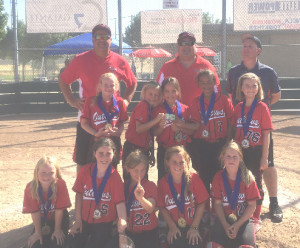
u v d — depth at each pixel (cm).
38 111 1334
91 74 451
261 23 1181
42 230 370
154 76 1647
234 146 368
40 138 926
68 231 404
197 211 370
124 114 425
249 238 354
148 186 368
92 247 351
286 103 1259
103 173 373
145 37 1205
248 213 365
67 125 1116
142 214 366
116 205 363
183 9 1186
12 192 541
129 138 421
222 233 364
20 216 466
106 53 453
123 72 467
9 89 1299
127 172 398
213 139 417
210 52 1352
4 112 1300
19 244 397
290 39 1911
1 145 848
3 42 1655
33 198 364
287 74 1938
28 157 739
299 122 1097
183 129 410
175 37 1198
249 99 405
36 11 1212
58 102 1337
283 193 526
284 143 830
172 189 370
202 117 416
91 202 368
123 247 336
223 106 417
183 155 365
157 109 416
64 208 371
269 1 1172
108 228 369
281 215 443
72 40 1491
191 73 456
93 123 410
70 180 590
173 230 360
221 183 376
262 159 409
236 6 1182
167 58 1634
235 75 456
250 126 404
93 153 382
